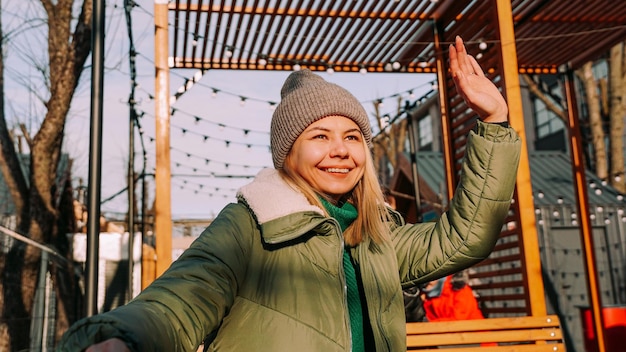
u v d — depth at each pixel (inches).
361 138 59.3
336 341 48.2
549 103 506.3
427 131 796.6
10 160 304.8
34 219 302.0
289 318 47.6
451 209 63.7
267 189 51.6
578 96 573.9
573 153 314.2
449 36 270.2
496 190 60.9
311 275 49.6
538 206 490.0
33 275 295.6
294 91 58.6
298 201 50.8
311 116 56.6
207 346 47.5
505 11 207.0
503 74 202.2
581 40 286.5
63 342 32.6
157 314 37.6
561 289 478.3
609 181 494.3
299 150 57.3
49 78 314.7
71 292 350.9
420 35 281.6
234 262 46.3
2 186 333.1
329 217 51.9
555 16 260.1
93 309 112.1
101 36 121.4
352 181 57.8
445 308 211.5
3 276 282.0
